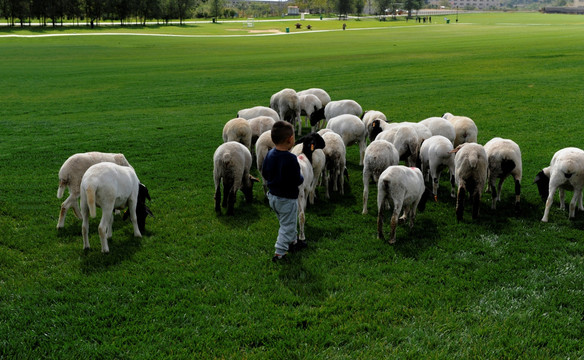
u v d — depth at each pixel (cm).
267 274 666
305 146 823
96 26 9456
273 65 3772
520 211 893
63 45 5828
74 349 502
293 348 507
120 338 522
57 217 885
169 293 616
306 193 822
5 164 1283
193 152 1418
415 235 798
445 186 1071
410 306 583
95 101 2461
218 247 755
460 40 5641
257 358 489
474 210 857
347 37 7125
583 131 1510
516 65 3177
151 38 7156
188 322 554
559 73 2778
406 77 2947
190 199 1008
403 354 490
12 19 8619
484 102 2108
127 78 3241
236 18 15838
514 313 562
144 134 1680
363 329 538
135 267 686
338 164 981
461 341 513
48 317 559
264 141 1000
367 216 888
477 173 836
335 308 575
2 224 849
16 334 525
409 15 16238
